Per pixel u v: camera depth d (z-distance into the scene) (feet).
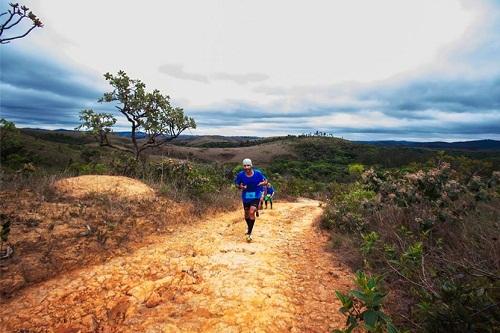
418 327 9.11
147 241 19.22
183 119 49.32
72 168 38.68
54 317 10.72
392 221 19.03
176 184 34.81
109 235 18.12
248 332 9.74
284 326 10.23
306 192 69.36
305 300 12.15
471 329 7.92
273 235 22.43
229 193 41.57
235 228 24.35
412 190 18.15
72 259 14.90
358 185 30.94
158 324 10.19
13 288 12.04
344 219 22.34
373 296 7.59
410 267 11.96
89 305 11.58
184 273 14.42
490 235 12.59
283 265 15.97
